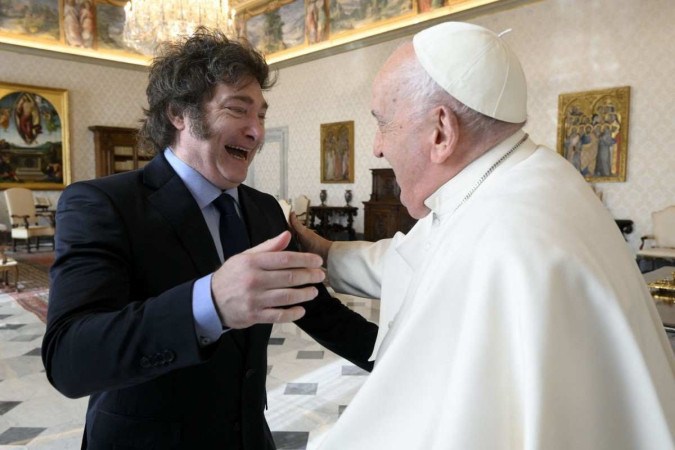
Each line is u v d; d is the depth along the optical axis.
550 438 0.71
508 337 0.79
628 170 7.39
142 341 0.76
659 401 0.76
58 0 12.04
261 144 1.21
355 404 0.88
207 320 0.75
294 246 1.50
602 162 7.60
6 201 10.89
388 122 1.09
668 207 6.74
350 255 1.59
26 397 3.57
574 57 7.79
